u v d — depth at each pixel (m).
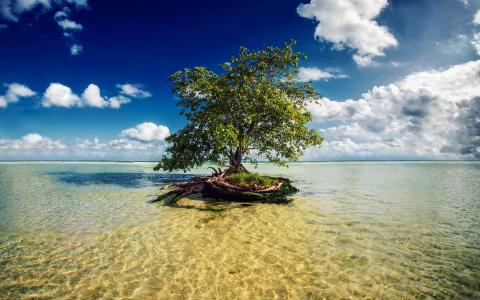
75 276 8.24
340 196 23.03
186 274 8.40
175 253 10.02
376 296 7.30
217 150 28.22
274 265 9.07
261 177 22.22
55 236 11.90
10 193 24.11
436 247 10.88
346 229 13.16
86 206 18.25
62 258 9.55
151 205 18.58
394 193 25.20
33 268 8.76
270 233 12.41
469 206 18.91
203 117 27.78
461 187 30.34
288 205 18.83
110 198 21.41
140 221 14.40
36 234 12.16
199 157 29.86
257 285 7.79
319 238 11.80
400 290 7.61
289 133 26.64
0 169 59.00
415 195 24.00
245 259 9.52
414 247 10.87
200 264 9.11
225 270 8.69
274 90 26.27
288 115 25.34
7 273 8.40
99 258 9.55
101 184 31.03
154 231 12.63
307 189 27.61
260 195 20.14
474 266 9.15
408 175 49.84
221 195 20.31
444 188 29.33
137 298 7.10
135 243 11.05
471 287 7.79
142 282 7.91
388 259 9.66
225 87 27.00
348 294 7.38
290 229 13.06
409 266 9.12
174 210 17.03
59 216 15.49
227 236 11.95
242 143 26.61
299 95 29.66
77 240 11.39
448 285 7.90
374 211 17.16
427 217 15.69
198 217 15.27
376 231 12.90
